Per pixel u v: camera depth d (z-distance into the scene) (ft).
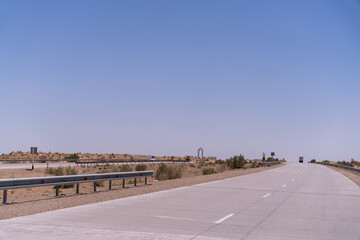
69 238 28.50
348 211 46.80
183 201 52.42
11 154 297.33
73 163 202.28
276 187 80.38
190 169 204.85
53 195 59.93
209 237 30.12
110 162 228.22
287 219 39.78
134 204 48.57
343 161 355.15
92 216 38.83
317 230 34.22
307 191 72.74
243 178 109.81
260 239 29.86
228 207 47.62
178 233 31.32
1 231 30.76
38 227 32.63
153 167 187.01
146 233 30.94
